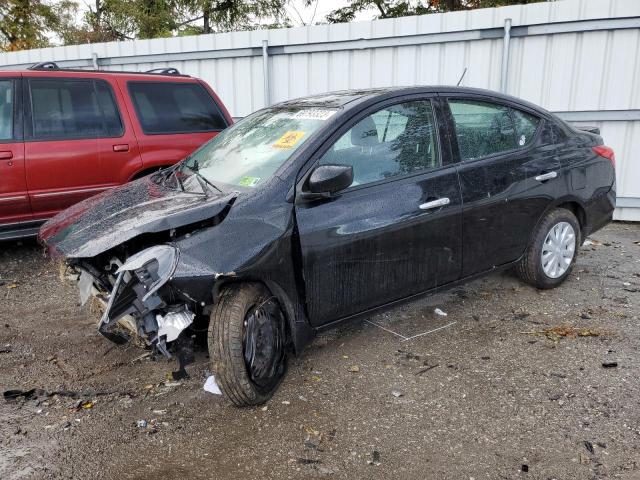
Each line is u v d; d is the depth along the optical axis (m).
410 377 3.47
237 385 2.96
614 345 3.83
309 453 2.76
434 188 3.77
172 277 2.72
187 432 2.94
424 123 3.88
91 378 3.50
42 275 5.52
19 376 3.52
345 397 3.25
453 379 3.43
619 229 7.33
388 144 3.68
